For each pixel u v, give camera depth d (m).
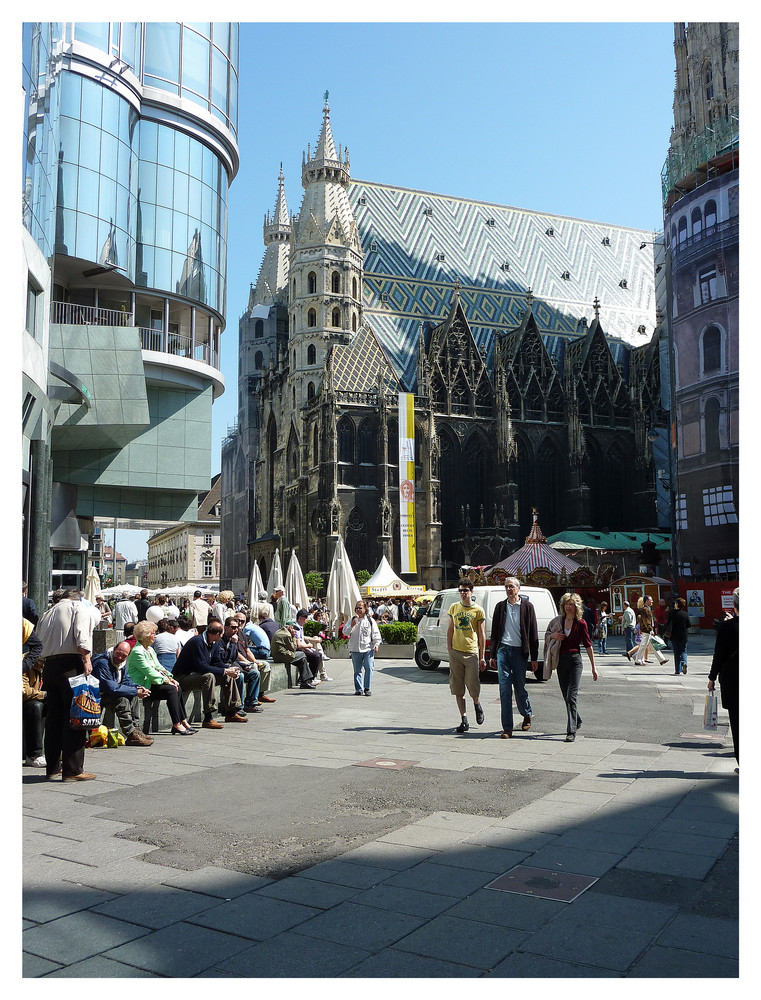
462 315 102.50
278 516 104.62
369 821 9.88
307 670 25.80
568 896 7.45
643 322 124.50
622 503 108.38
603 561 85.81
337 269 101.25
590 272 125.69
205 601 28.80
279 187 131.88
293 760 13.66
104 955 6.31
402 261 110.12
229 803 10.81
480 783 11.73
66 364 47.84
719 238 61.59
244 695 20.06
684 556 63.62
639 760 13.31
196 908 7.25
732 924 6.80
